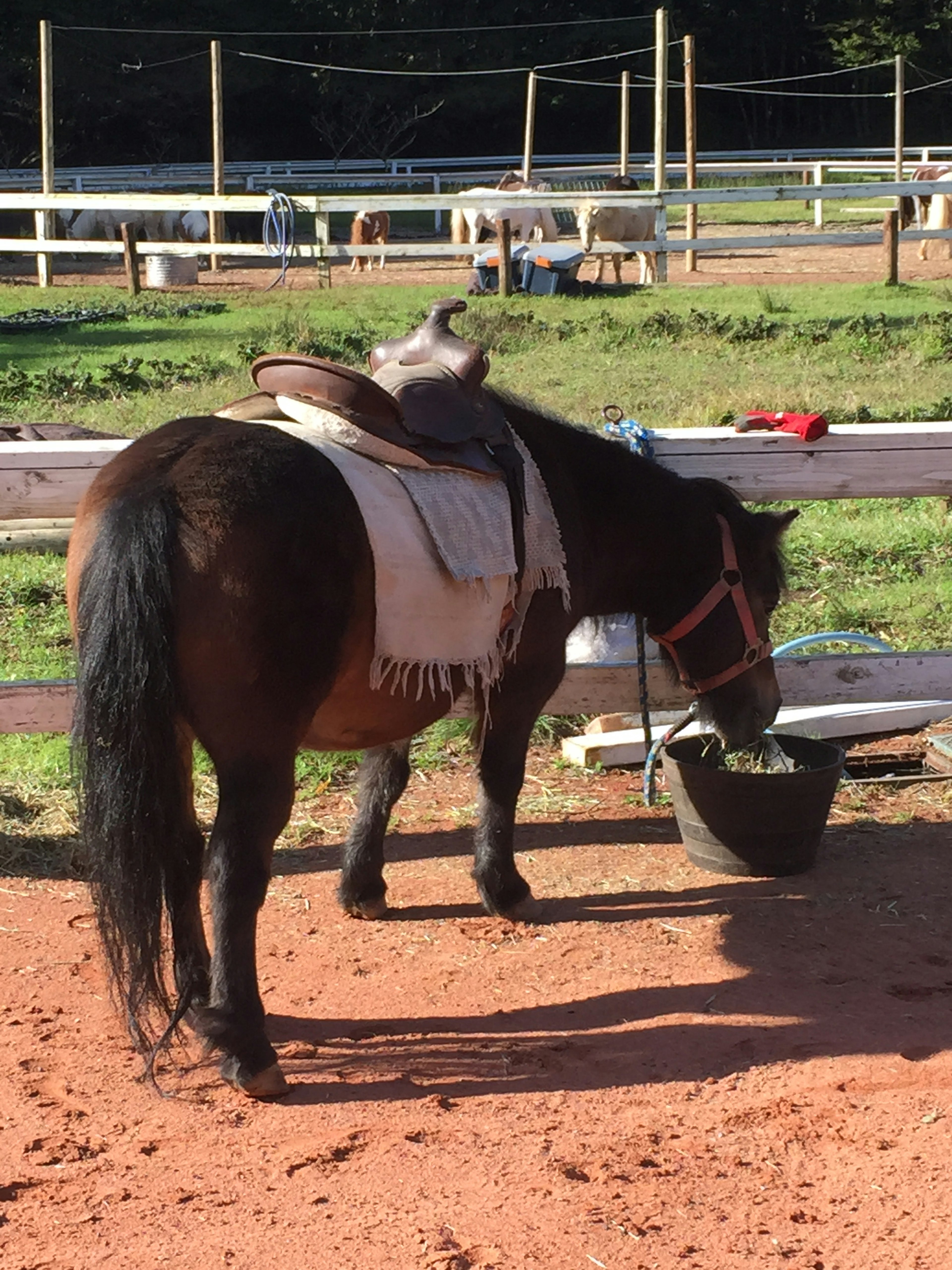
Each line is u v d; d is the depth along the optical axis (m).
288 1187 2.97
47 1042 3.60
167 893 3.19
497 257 20.34
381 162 41.28
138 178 35.44
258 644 3.15
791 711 6.15
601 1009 3.83
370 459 3.54
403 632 3.45
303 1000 3.87
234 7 48.53
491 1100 3.35
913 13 50.62
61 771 5.47
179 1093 3.38
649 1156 3.08
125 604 3.02
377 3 50.22
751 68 56.34
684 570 4.46
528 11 52.34
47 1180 2.98
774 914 4.46
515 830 5.04
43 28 22.06
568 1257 2.73
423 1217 2.85
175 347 15.08
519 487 3.83
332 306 18.70
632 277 24.06
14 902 4.50
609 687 5.53
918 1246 2.77
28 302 19.59
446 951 4.19
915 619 7.14
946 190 21.59
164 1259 2.72
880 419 10.44
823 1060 3.53
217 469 3.21
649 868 4.89
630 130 54.78
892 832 5.22
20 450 4.84
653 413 10.89
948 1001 3.89
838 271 23.09
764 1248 2.76
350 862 4.38
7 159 47.31
